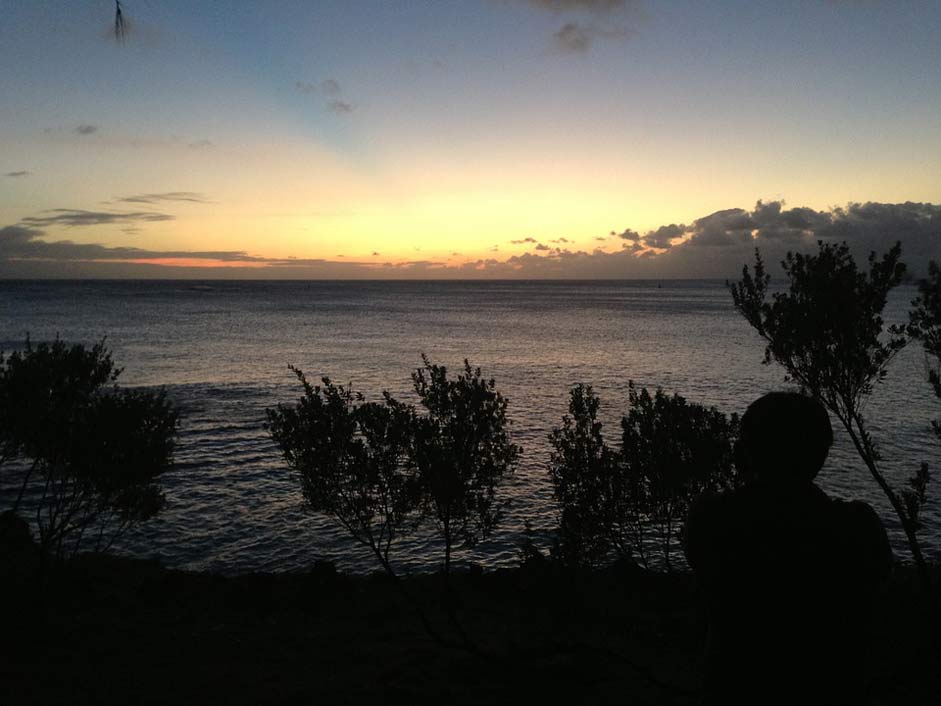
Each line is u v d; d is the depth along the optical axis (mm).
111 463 10633
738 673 2037
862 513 2088
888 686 5406
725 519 2131
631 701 5934
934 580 8188
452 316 141750
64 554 15234
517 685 6324
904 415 37781
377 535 19453
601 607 9508
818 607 1975
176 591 12172
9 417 10336
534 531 19688
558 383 51469
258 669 7680
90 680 7258
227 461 27281
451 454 7223
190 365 58562
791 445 2082
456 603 11133
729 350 76562
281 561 17953
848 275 6512
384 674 7020
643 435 8547
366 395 44531
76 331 89875
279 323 114625
